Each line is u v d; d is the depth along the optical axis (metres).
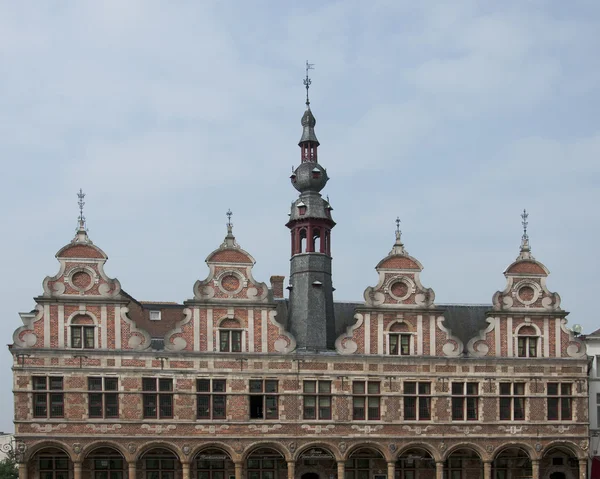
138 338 46.38
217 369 46.69
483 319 54.31
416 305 49.03
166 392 46.16
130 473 45.31
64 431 44.94
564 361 49.62
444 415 48.28
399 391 48.12
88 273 46.53
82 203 47.38
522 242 50.81
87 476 46.59
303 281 50.62
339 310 53.44
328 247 52.22
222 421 46.34
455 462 49.91
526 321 49.84
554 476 50.78
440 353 48.81
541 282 50.34
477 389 48.91
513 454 50.62
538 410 49.16
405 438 47.75
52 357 45.31
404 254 49.53
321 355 47.56
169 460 47.59
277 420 46.81
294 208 52.38
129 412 45.62
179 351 46.44
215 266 47.69
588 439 49.38
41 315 45.66
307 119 53.69
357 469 49.38
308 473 48.78
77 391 45.31
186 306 47.12
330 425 47.22
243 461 46.50
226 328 47.28
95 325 46.12
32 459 45.97
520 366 49.25
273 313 47.75
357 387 48.03
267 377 47.09
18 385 44.84
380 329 48.59
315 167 52.50
